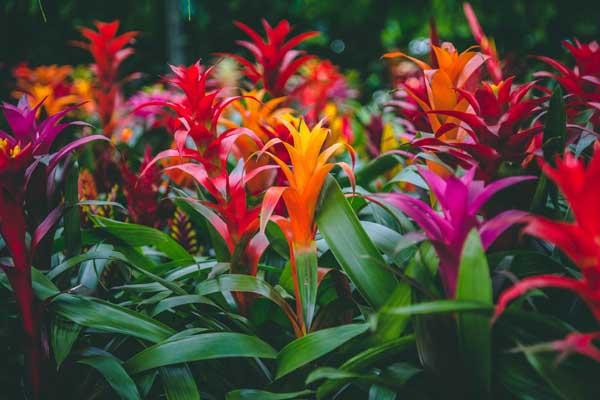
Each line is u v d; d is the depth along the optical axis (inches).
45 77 189.3
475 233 49.3
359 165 112.6
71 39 344.2
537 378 56.1
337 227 64.6
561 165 39.4
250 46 102.3
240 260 70.0
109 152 126.3
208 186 69.6
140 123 167.9
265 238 70.2
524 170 65.1
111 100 148.9
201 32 367.6
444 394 56.5
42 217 74.5
